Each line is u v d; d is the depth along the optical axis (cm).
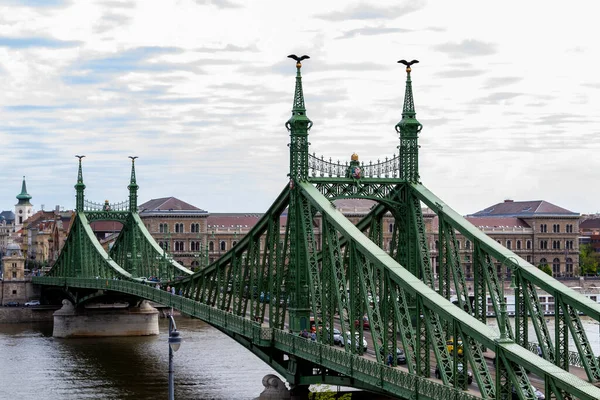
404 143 10156
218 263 12619
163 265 16288
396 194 10138
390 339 10038
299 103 10056
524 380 6662
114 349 17875
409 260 10000
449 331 9156
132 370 14888
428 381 7275
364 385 8738
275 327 10375
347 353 8444
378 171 10150
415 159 10156
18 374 14788
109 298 19975
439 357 7438
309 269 9706
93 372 14862
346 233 8856
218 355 16025
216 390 12719
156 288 14812
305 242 9794
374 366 7994
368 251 8462
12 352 17600
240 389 12756
